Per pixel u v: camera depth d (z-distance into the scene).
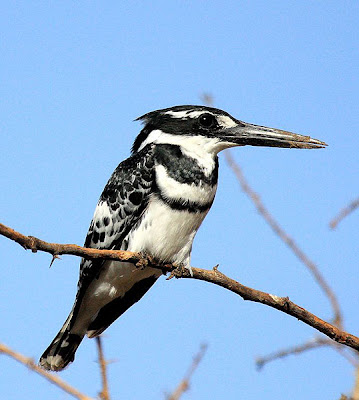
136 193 9.51
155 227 9.38
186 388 5.48
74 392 4.92
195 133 9.73
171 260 9.52
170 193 9.35
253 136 9.83
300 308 7.37
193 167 9.47
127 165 9.82
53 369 10.06
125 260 7.51
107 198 9.91
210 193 9.56
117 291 10.01
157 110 10.28
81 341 10.24
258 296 7.48
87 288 9.95
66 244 6.38
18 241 5.90
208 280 7.77
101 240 9.97
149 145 9.81
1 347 4.95
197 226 9.57
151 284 10.23
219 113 9.90
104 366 5.30
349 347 6.62
